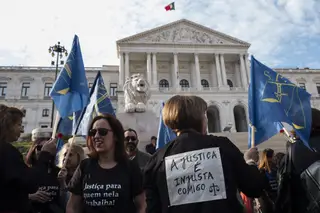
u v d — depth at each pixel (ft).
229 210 7.24
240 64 187.01
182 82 189.57
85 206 9.93
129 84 37.09
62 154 16.52
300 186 9.24
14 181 9.39
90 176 10.34
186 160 7.88
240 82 188.96
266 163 16.90
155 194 8.27
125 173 10.46
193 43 182.09
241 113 179.11
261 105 14.17
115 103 185.88
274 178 15.67
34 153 15.83
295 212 9.58
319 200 8.43
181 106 8.74
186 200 7.45
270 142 68.39
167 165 8.07
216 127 174.40
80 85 17.78
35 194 13.00
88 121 24.66
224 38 189.47
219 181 7.48
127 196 10.03
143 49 179.32
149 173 8.52
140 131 34.24
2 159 9.37
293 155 9.71
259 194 8.10
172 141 8.59
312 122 11.58
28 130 176.24
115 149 11.06
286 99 13.50
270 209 11.60
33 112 181.06
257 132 13.99
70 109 17.17
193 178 7.62
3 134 9.95
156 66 184.03
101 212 9.70
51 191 13.58
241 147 69.97
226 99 170.91
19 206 9.59
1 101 180.55
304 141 11.30
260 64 15.06
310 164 9.16
